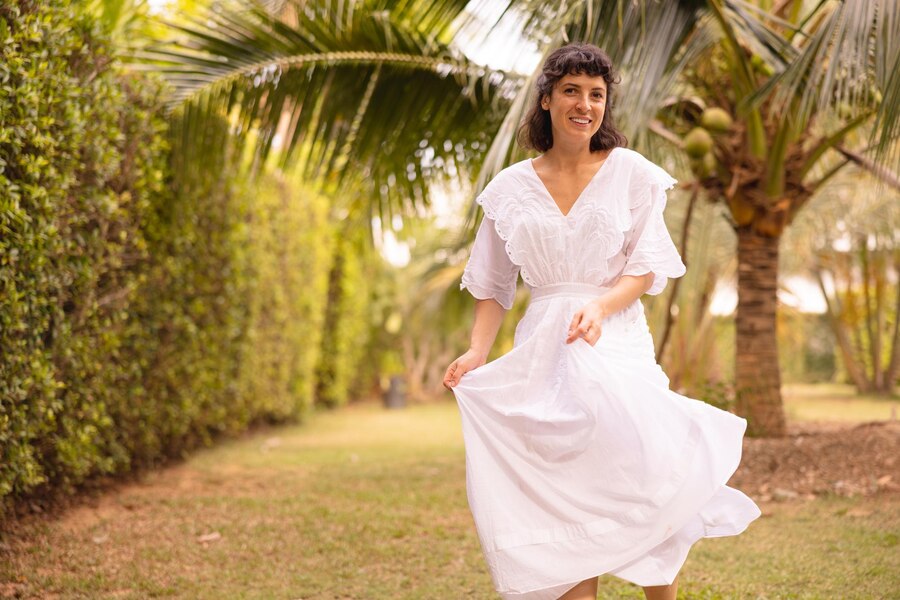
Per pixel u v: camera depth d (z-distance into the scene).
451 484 5.63
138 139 4.86
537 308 2.35
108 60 4.52
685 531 2.21
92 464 4.88
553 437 2.17
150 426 5.77
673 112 6.23
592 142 2.37
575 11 4.70
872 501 4.55
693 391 6.78
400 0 6.25
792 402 12.23
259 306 8.23
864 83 4.35
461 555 3.78
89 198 4.29
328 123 6.62
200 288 6.46
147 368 5.68
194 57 6.01
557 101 2.28
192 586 3.27
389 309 16.39
